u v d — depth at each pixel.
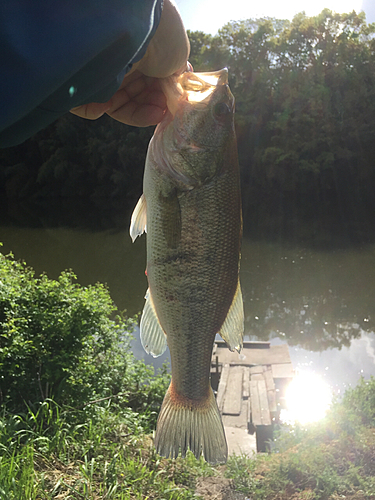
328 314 2.94
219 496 1.01
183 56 0.34
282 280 3.68
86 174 8.53
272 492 1.03
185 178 0.41
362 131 8.21
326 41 9.34
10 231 5.87
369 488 1.00
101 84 0.19
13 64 0.15
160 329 0.44
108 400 1.33
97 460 0.99
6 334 1.16
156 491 0.94
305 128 8.27
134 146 8.04
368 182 8.27
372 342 2.50
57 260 4.32
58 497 0.81
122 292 3.25
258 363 2.21
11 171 8.65
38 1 0.16
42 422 1.03
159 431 0.47
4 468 0.80
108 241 5.35
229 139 0.42
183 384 0.46
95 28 0.16
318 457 1.09
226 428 1.53
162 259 0.42
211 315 0.44
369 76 8.84
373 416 1.26
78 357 1.26
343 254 4.61
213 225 0.42
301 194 8.30
